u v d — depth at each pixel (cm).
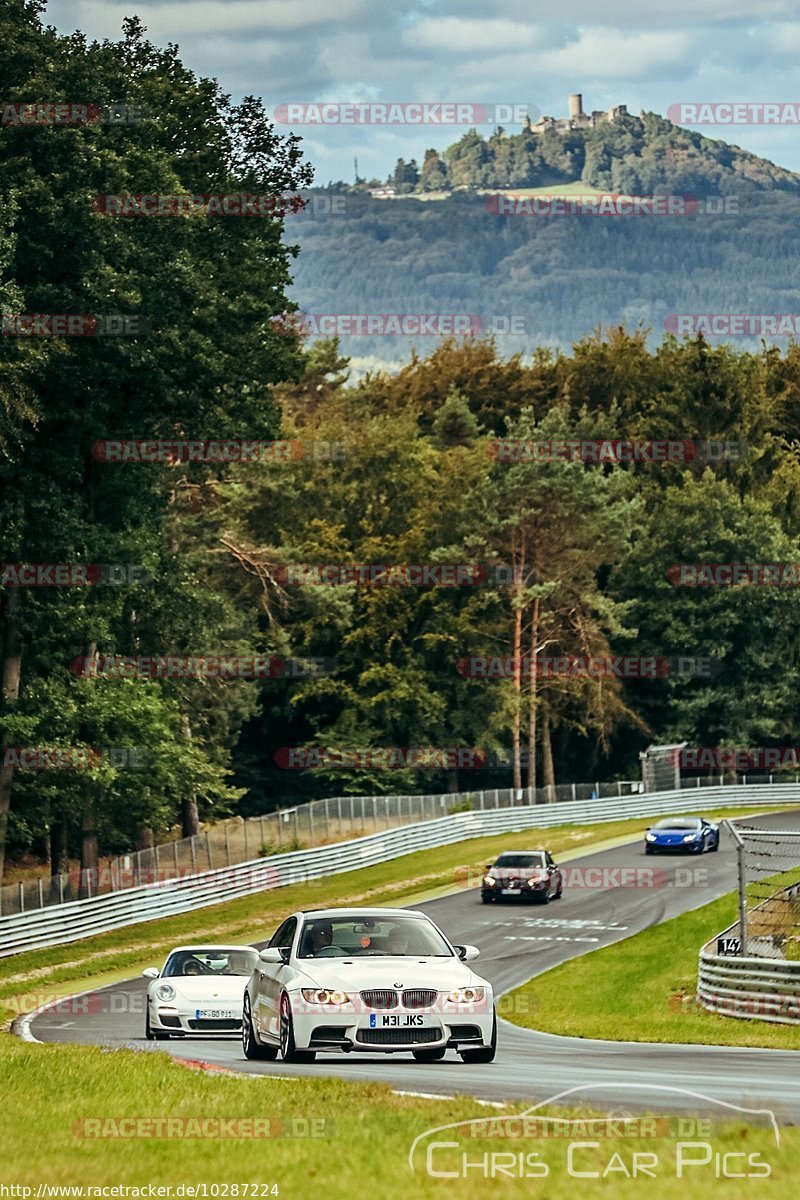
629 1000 6781
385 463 18200
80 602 9238
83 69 8156
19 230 8131
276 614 16325
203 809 15900
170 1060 3541
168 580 10069
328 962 3531
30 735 9038
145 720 9756
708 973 6291
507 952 8262
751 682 18838
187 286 8562
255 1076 3158
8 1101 2919
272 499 17675
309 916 3716
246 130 9856
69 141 7994
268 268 9638
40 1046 4141
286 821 11925
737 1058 4088
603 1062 3803
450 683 17788
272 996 3600
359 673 17750
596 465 19600
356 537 18038
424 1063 3575
